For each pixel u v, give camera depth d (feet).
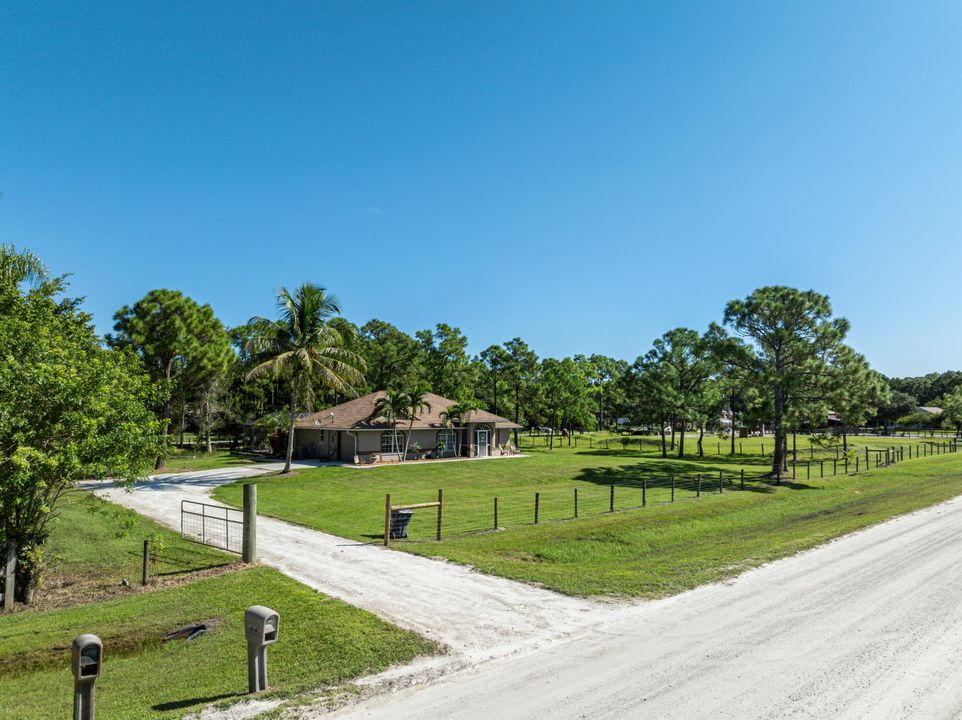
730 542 62.64
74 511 75.51
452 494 99.86
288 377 127.95
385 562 50.44
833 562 49.44
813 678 26.45
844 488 107.65
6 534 42.16
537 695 25.27
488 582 44.16
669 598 40.06
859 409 115.24
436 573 46.78
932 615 35.19
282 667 29.27
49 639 35.53
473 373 245.86
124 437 45.09
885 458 157.07
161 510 77.97
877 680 26.13
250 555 50.83
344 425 139.33
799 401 116.88
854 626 33.47
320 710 24.48
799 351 116.26
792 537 61.57
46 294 56.75
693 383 182.19
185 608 39.70
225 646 33.01
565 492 102.58
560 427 267.80
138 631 36.29
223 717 23.99
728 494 95.09
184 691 27.37
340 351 126.93
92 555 54.85
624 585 43.14
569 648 30.96
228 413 169.37
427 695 25.66
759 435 291.58
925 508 79.25
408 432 144.46
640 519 71.36
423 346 239.50
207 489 98.22
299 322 120.16
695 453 195.21
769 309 118.11
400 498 93.86
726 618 35.45
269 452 167.73
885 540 58.23
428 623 34.99
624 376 188.85
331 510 80.74
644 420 184.75
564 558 56.34
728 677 26.73
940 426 337.31
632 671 27.68
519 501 92.27
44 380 40.29
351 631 33.65
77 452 42.29
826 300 115.85
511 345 258.37
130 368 52.60
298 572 47.19
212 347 132.67
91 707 22.15
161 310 122.83
